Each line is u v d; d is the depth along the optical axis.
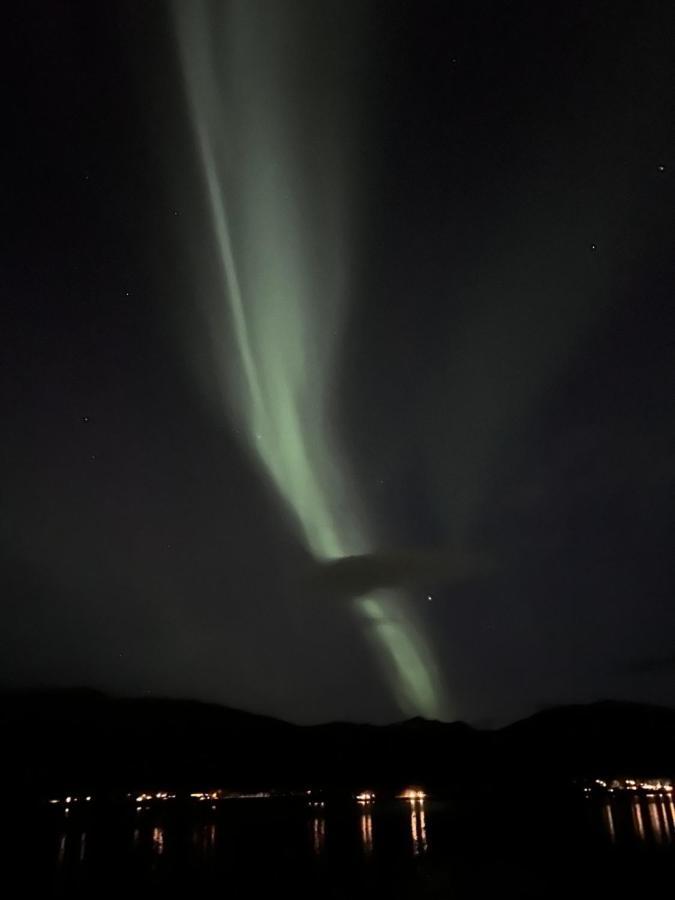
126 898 20.64
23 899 20.75
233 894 20.78
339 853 30.00
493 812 56.47
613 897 18.91
